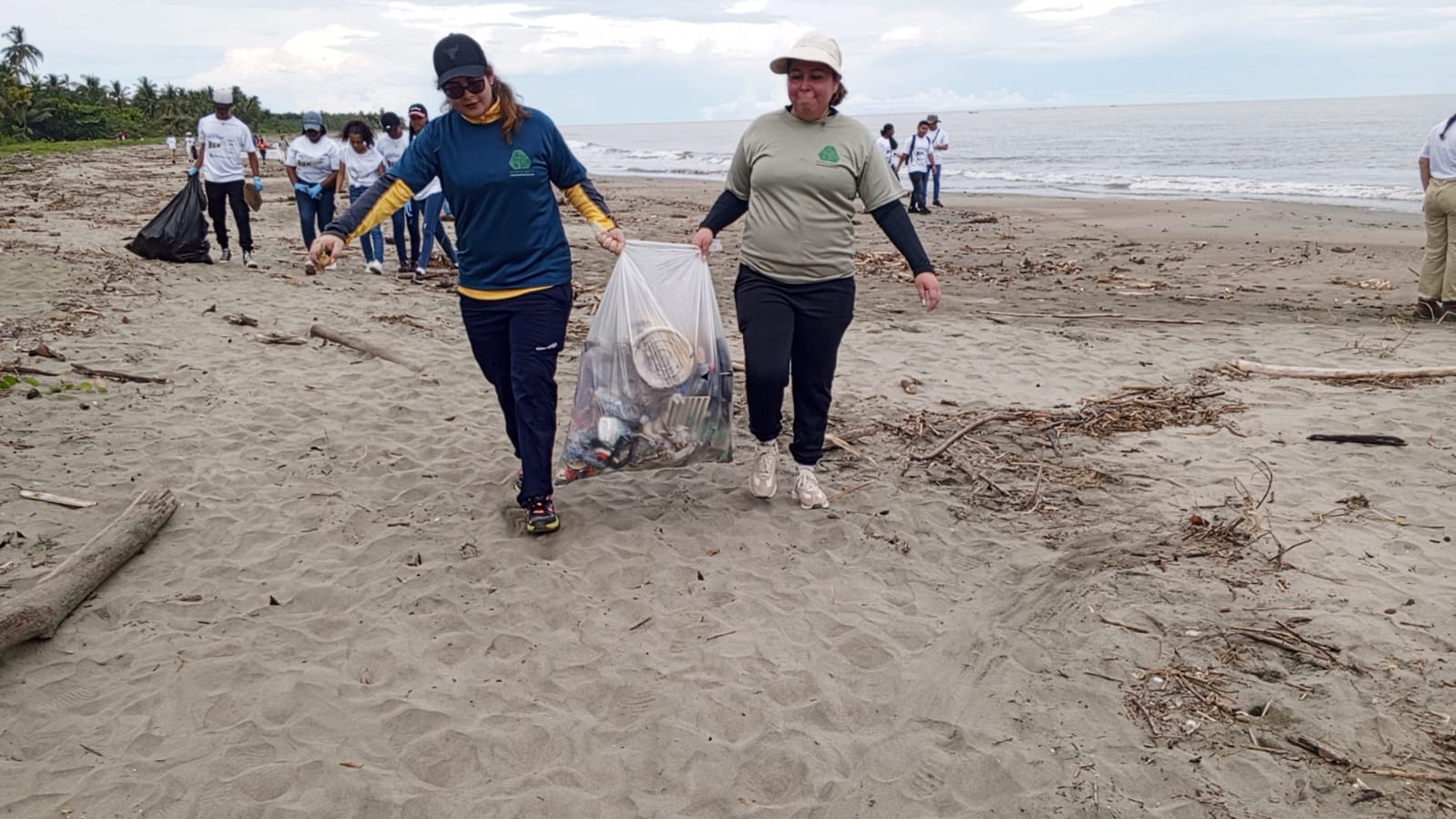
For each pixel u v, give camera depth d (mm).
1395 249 13750
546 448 4285
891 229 4242
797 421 4664
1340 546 4219
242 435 5543
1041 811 2734
